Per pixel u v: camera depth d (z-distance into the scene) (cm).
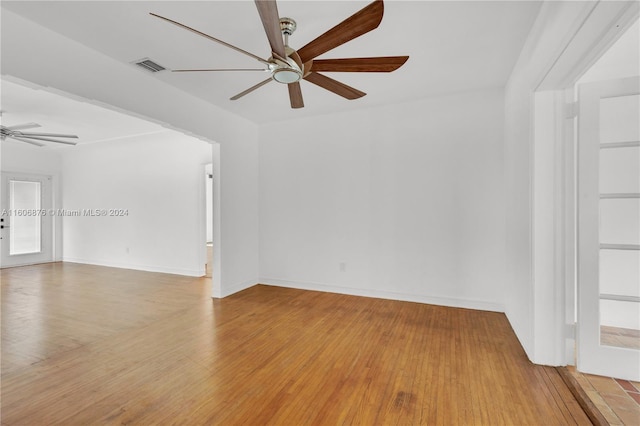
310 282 434
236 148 423
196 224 535
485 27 224
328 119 421
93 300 391
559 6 173
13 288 452
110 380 208
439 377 210
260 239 467
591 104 207
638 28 216
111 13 208
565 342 223
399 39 241
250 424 166
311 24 219
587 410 171
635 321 257
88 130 515
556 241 221
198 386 201
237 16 212
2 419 169
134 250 597
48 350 252
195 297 403
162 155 566
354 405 181
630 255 258
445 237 359
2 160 600
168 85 321
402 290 381
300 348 255
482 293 343
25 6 200
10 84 324
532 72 225
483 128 341
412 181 374
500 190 334
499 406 179
